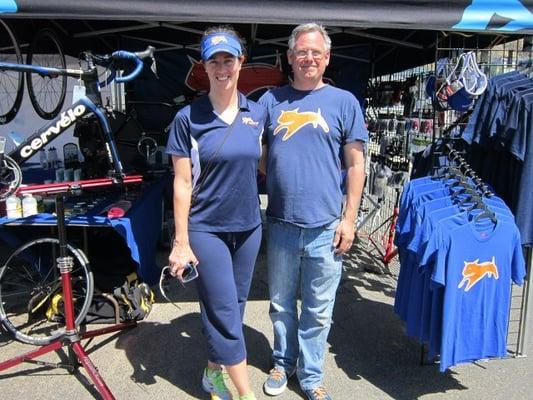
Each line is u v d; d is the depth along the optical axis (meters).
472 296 2.50
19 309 3.59
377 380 2.83
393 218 4.63
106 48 5.59
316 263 2.40
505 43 3.94
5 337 3.22
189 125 2.14
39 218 3.16
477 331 2.55
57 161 4.54
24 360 2.69
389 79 6.30
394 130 5.05
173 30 4.73
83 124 4.05
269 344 3.21
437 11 2.83
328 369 2.93
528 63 3.28
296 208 2.33
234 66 2.10
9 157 2.73
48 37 3.95
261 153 2.32
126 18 2.71
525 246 2.85
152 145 4.73
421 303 2.65
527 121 2.67
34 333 3.25
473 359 2.58
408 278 2.80
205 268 2.26
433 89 3.28
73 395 2.62
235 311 2.33
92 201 3.75
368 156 5.75
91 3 2.68
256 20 2.76
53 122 2.97
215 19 2.75
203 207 2.23
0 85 4.20
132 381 2.78
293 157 2.28
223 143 2.14
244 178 2.21
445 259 2.42
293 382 2.76
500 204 2.70
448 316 2.46
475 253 2.46
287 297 2.59
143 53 2.94
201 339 3.25
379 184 4.89
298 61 2.23
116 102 5.65
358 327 3.48
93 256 3.79
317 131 2.25
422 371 2.93
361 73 4.98
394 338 3.33
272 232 2.47
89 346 3.13
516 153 2.71
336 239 2.36
